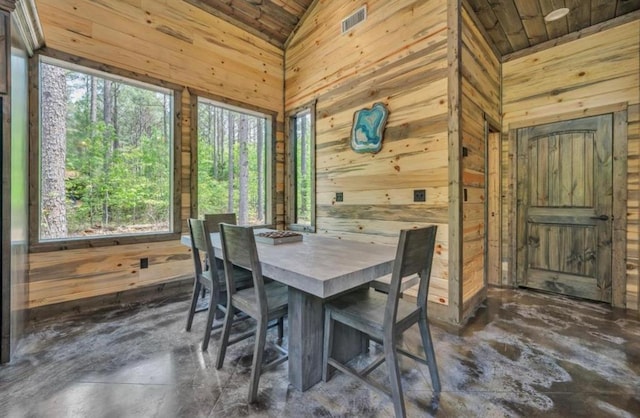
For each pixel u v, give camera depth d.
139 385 1.64
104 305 2.88
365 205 3.24
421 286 1.60
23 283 2.27
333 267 1.45
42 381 1.67
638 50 2.75
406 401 1.52
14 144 1.98
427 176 2.64
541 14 2.81
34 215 2.49
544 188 3.34
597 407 1.47
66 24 2.68
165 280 3.29
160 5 3.29
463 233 2.53
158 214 3.39
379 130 3.04
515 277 3.54
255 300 1.73
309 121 4.38
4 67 1.84
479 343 2.14
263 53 4.28
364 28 3.23
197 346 2.09
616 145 2.87
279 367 1.84
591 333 2.29
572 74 3.12
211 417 1.41
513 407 1.48
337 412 1.45
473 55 2.76
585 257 3.08
